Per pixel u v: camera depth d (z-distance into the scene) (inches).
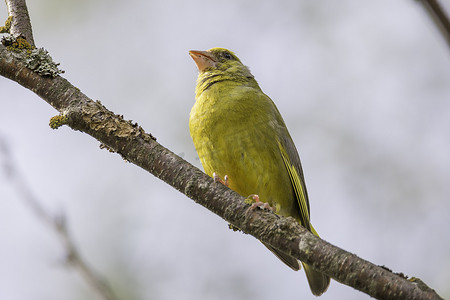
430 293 266.8
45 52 355.3
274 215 319.9
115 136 340.8
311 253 297.7
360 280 280.5
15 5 375.6
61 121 338.6
